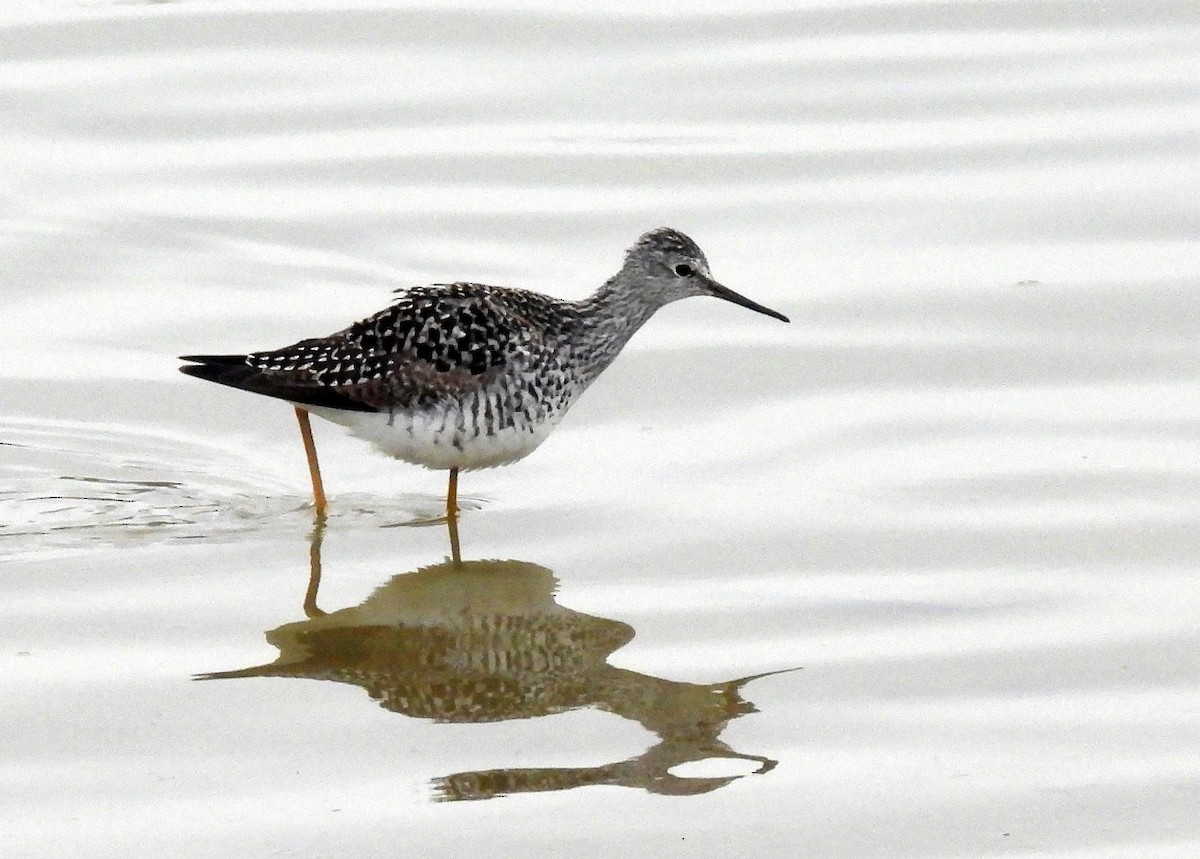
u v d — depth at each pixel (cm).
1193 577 1252
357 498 1412
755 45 2198
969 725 1069
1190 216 1833
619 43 2200
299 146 2011
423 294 1373
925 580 1257
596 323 1435
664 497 1397
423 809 980
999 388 1564
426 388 1344
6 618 1194
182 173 1953
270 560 1294
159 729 1060
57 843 945
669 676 1132
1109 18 2233
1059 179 1914
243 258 1797
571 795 998
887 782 1011
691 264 1462
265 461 1481
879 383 1583
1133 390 1549
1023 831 963
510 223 1870
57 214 1859
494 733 1063
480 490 1426
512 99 2098
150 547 1310
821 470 1434
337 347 1356
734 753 1043
